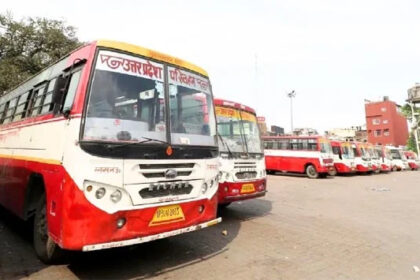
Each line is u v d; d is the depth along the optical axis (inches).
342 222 314.0
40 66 805.9
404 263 201.9
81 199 144.8
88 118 153.6
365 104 2444.6
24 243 223.0
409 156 1578.5
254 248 223.9
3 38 788.6
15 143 237.1
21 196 213.0
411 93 1940.2
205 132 206.2
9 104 281.1
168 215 170.1
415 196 518.0
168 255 203.5
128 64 176.2
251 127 331.9
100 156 149.7
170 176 172.2
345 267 192.5
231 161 289.4
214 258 200.8
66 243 144.1
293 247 229.1
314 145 844.0
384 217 343.9
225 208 374.6
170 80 193.6
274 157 917.8
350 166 967.6
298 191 556.7
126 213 153.3
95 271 175.6
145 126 171.3
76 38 890.7
